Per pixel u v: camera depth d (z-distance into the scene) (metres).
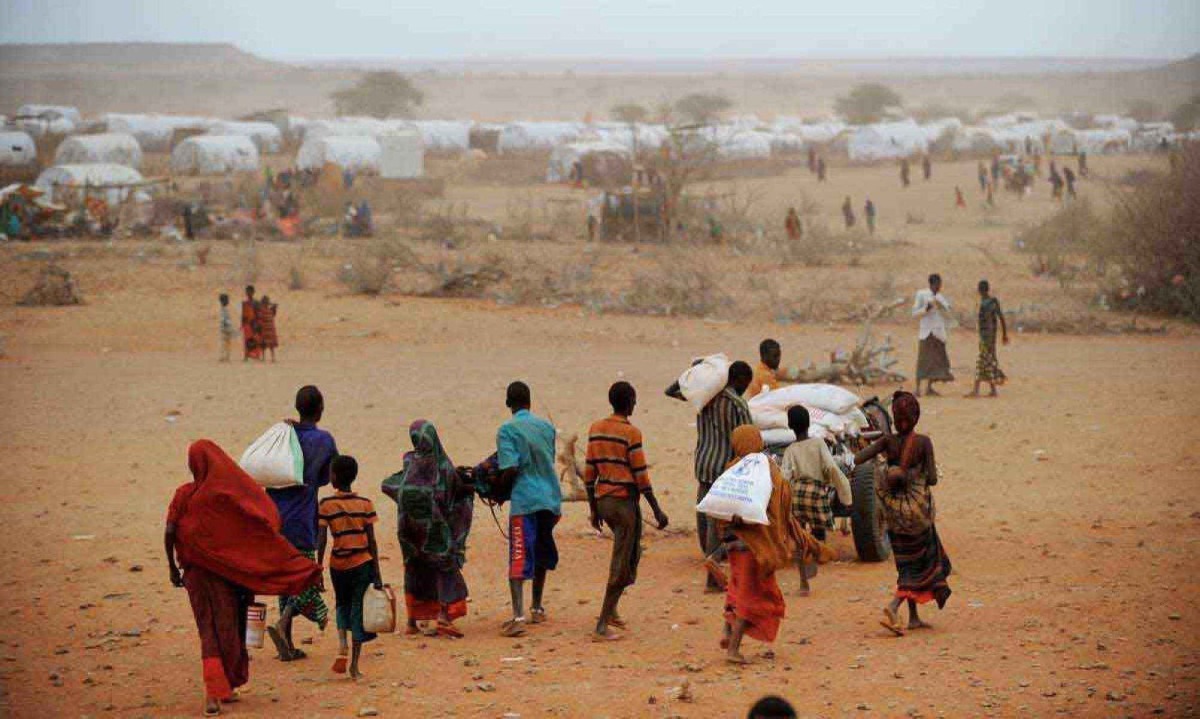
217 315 53.34
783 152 195.75
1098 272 61.72
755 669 13.84
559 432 29.72
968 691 12.82
